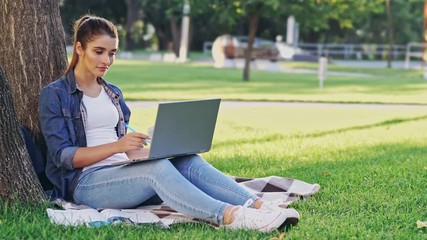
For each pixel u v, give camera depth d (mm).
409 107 16938
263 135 11406
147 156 5809
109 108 5719
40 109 5559
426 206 6125
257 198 5363
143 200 5414
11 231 4840
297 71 34062
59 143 5473
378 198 6301
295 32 46062
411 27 55125
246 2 24672
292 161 8688
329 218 5629
